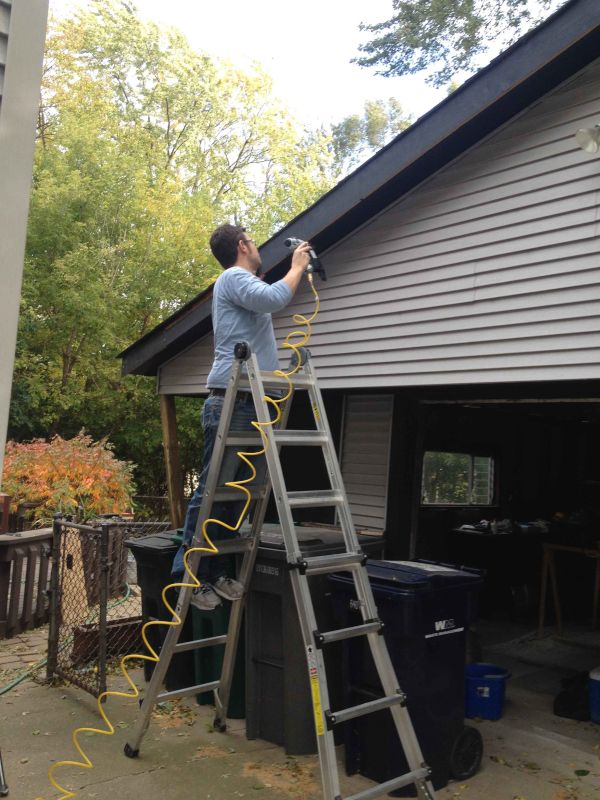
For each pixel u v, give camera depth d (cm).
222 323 379
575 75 419
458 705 375
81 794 356
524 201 441
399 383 509
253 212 2030
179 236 1519
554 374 417
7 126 322
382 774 362
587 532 782
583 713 464
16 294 323
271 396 386
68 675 512
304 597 307
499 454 842
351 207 521
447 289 482
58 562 529
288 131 2389
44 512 863
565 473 911
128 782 370
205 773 380
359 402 733
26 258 1384
